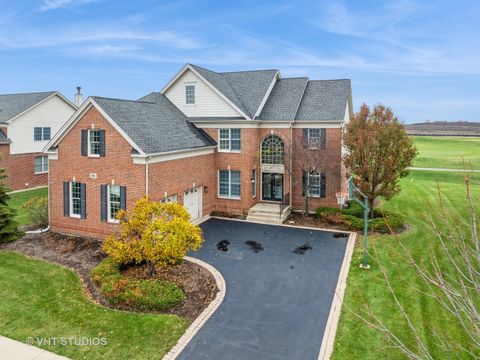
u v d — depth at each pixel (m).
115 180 18.27
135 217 14.00
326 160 23.22
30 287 13.61
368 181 21.39
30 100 34.69
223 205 24.88
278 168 25.50
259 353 9.78
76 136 19.06
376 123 21.44
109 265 14.56
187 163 21.38
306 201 24.00
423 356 9.09
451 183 38.31
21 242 18.67
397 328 10.98
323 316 11.68
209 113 24.98
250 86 27.06
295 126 24.88
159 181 18.66
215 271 15.30
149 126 20.06
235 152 24.17
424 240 19.20
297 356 9.66
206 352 9.80
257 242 19.14
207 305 12.38
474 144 69.25
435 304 12.41
